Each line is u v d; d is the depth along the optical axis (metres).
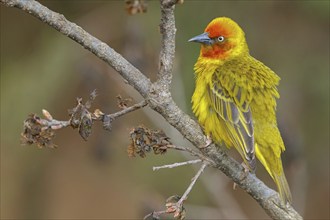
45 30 14.65
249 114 8.34
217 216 12.13
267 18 14.88
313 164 15.12
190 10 14.27
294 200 11.16
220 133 8.50
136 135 7.00
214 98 8.48
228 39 9.09
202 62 9.19
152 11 13.61
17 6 6.61
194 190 14.05
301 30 14.91
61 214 15.80
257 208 15.88
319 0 14.40
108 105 12.24
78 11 15.12
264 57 14.84
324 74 14.59
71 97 14.62
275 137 8.39
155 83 6.90
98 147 12.88
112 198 15.84
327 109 14.57
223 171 7.36
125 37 12.20
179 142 11.03
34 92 14.22
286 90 14.55
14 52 15.28
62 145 16.08
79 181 15.96
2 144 14.84
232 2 14.59
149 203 11.22
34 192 15.78
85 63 12.22
